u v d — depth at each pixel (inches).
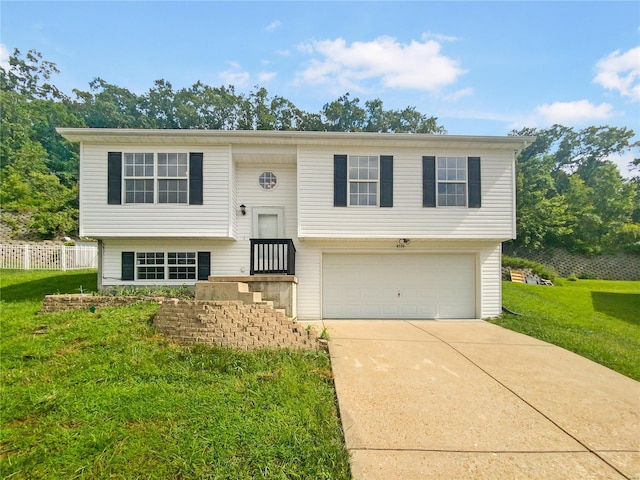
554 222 957.8
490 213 396.8
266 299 318.0
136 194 380.5
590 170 1421.0
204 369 187.9
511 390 186.1
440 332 321.1
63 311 302.7
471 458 126.0
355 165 394.0
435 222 393.1
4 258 588.7
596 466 123.1
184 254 406.6
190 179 383.2
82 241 804.0
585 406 169.3
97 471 109.3
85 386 163.0
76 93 1780.3
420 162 396.2
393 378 197.8
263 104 1700.3
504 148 400.8
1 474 108.2
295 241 410.0
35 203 985.5
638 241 861.8
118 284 395.2
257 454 117.6
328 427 140.1
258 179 419.5
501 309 415.8
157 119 1779.0
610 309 461.4
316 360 219.1
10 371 181.9
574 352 258.2
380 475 115.6
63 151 1476.4
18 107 1417.3
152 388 161.5
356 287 411.5
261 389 165.9
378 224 390.0
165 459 114.7
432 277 415.8
